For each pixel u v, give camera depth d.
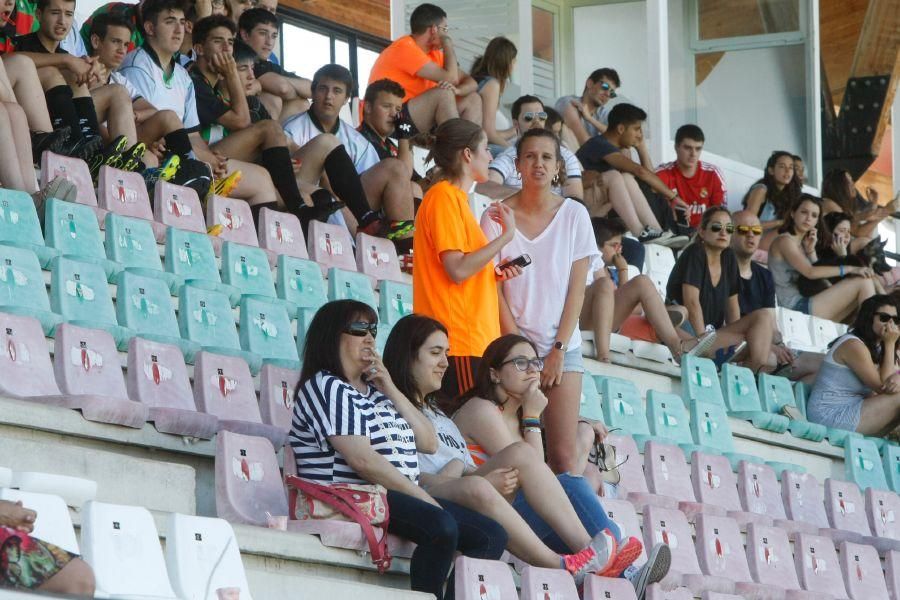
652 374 26.36
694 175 35.50
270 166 24.50
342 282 22.73
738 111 40.94
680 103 39.91
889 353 28.44
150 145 23.58
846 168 49.44
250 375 17.78
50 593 10.23
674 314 27.58
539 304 18.12
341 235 24.09
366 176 25.89
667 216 33.47
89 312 18.25
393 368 16.05
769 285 29.70
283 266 22.09
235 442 15.14
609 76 35.41
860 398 28.59
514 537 15.61
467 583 14.46
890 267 37.41
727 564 21.16
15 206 19.16
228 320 19.81
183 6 24.94
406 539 15.09
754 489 24.31
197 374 17.30
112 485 14.16
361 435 14.80
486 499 15.35
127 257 20.25
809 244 34.06
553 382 17.69
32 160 20.77
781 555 22.31
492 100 33.19
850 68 49.59
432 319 16.23
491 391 17.08
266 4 30.73
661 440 23.67
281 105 29.19
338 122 27.20
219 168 23.88
